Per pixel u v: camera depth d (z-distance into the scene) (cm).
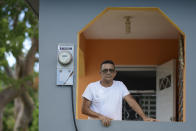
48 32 537
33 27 1259
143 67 888
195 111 525
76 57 533
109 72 571
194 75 531
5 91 1474
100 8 540
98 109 571
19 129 1673
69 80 527
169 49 870
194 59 534
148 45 872
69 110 525
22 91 1501
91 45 873
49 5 541
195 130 521
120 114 577
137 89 1025
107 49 873
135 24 763
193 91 529
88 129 521
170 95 794
